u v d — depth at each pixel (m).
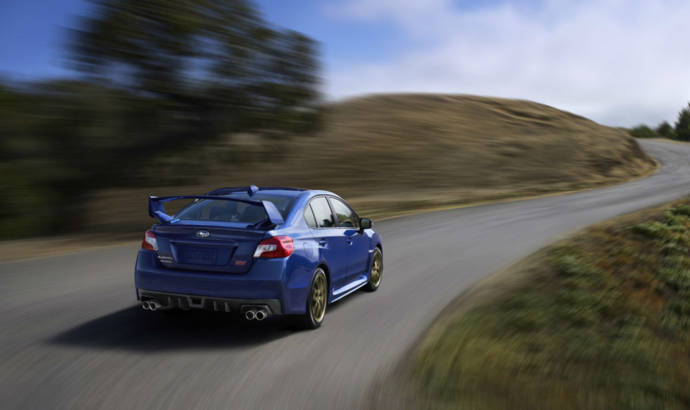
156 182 16.88
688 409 4.17
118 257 10.79
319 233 6.56
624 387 4.50
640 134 145.12
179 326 6.14
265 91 17.19
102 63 15.05
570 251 11.48
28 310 6.64
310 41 17.86
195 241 5.69
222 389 4.35
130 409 3.88
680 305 7.37
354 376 4.77
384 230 16.55
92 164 15.30
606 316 6.73
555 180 41.72
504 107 72.56
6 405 3.87
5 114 14.05
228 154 18.09
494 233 15.97
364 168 35.72
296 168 32.56
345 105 56.47
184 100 16.23
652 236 12.60
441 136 50.00
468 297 8.19
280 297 5.63
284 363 5.05
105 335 5.70
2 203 13.91
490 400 4.20
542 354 5.29
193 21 15.12
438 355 5.32
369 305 7.63
